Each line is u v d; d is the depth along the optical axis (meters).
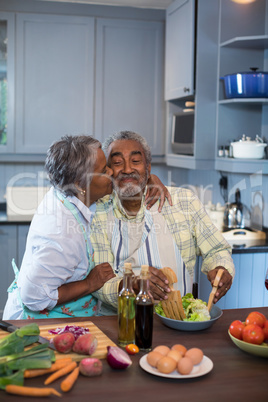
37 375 1.25
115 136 1.96
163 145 4.09
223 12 3.29
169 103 3.96
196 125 3.37
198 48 3.31
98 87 3.93
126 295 1.44
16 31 3.76
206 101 3.36
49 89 3.87
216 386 1.22
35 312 1.76
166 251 1.98
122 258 1.96
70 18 3.82
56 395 1.16
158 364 1.26
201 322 1.55
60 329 1.51
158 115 4.05
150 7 3.92
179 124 3.73
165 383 1.23
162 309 1.67
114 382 1.23
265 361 1.37
